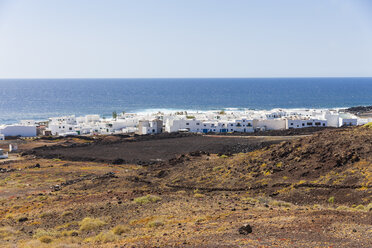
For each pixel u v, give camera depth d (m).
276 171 57.94
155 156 100.50
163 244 27.47
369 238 25.50
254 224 30.97
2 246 30.84
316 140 64.81
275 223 30.83
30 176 77.06
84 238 32.88
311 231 27.80
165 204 43.62
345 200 45.25
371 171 50.09
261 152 68.12
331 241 25.31
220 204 42.78
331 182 50.12
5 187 66.00
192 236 28.95
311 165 56.72
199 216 36.53
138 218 38.44
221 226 31.25
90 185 64.31
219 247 25.45
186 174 65.62
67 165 91.06
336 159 55.56
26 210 46.53
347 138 62.31
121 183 63.19
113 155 103.25
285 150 63.78
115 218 39.44
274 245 25.06
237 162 66.06
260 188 53.94
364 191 45.78
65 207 46.12
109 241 30.91
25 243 31.09
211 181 60.00
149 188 58.88
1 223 40.50
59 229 36.81
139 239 29.89
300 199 48.00
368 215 31.42
